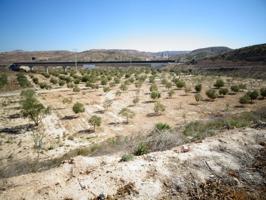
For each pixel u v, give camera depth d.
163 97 43.16
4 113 33.50
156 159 9.52
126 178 8.13
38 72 110.31
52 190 7.52
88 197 7.23
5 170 12.90
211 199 7.37
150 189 7.64
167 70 115.62
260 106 33.41
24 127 26.78
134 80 70.31
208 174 8.55
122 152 12.83
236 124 15.89
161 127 20.20
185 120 27.33
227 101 37.91
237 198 7.42
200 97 39.62
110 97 44.62
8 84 66.62
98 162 10.11
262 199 7.42
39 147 20.20
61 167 9.38
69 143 21.44
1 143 21.72
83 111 31.88
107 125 27.09
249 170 9.01
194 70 108.38
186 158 9.48
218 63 114.62
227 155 9.91
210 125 18.52
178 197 7.44
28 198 7.13
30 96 32.53
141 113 32.06
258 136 12.14
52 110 34.72
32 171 12.29
